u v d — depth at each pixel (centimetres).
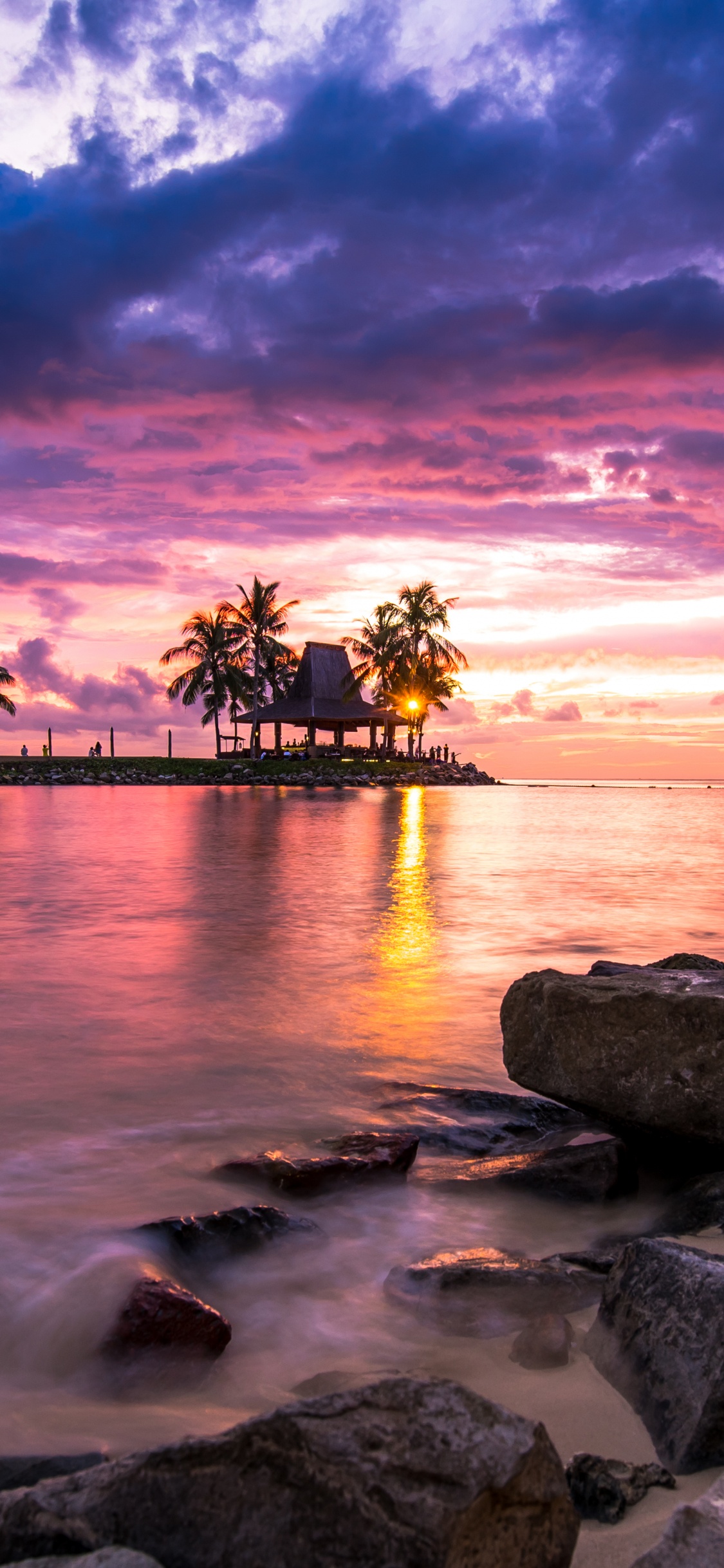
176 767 6131
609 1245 353
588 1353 269
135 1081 547
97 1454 222
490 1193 400
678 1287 257
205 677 6412
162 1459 181
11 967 857
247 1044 626
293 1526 167
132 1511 175
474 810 3859
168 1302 282
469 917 1162
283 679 7288
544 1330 274
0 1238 343
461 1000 745
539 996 445
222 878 1543
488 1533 165
